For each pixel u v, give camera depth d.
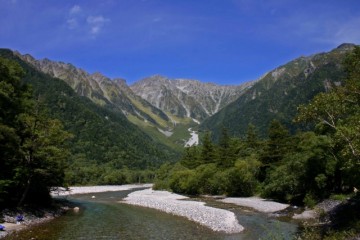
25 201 42.66
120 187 121.81
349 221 26.75
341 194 43.88
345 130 19.75
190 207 49.16
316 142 47.47
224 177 74.56
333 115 21.17
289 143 71.56
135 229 33.38
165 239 28.50
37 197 45.94
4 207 36.91
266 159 72.94
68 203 58.75
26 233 29.81
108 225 35.81
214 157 94.38
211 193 80.06
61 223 36.84
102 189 107.62
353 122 20.30
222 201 62.41
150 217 42.06
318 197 47.59
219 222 35.91
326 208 39.94
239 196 72.69
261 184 70.81
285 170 55.91
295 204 52.22
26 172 38.06
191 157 112.56
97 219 40.34
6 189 36.97
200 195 78.75
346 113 21.78
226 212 42.94
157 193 85.88
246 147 93.06
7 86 37.78
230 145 94.00
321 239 23.75
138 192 91.50
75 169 137.00
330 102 20.81
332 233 24.59
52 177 44.31
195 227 34.25
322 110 21.06
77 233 31.02
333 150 43.16
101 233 31.19
